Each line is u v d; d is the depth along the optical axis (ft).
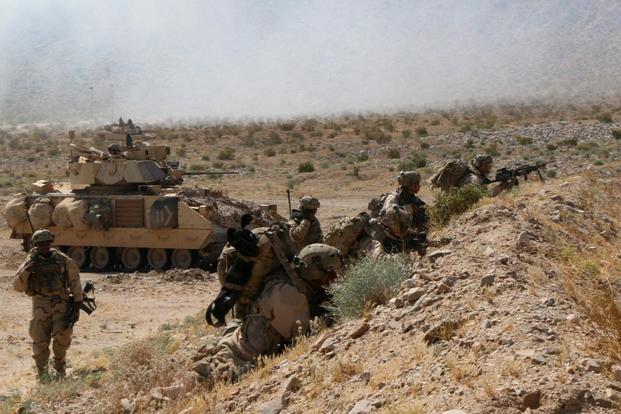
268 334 27.58
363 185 160.35
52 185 92.73
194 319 46.42
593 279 25.76
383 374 20.25
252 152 221.87
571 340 19.45
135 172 86.58
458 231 35.81
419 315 23.34
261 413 21.44
